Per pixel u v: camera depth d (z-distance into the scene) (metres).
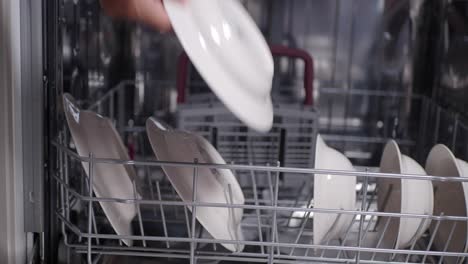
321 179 0.71
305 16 1.25
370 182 1.06
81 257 0.76
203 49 0.61
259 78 0.67
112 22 1.17
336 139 1.27
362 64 1.27
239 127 1.12
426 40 1.21
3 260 0.66
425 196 0.74
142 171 1.16
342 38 1.26
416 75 1.24
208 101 1.25
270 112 0.67
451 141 1.00
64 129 0.76
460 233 0.75
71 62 0.85
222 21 0.66
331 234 0.75
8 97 0.64
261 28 1.25
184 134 0.73
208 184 0.72
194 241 0.67
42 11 0.67
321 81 1.28
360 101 1.28
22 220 0.69
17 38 0.64
